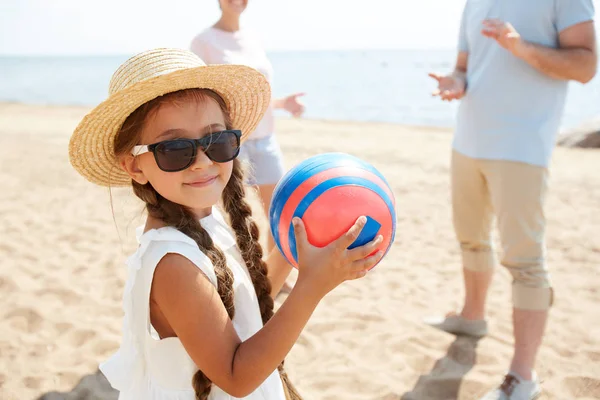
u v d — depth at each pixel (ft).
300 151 37.17
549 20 9.52
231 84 5.96
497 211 10.03
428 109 78.54
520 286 9.91
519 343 10.08
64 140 41.14
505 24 9.20
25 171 29.89
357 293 15.16
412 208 23.52
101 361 11.84
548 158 9.66
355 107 82.07
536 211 9.69
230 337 5.10
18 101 101.55
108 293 15.10
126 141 5.55
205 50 13.17
